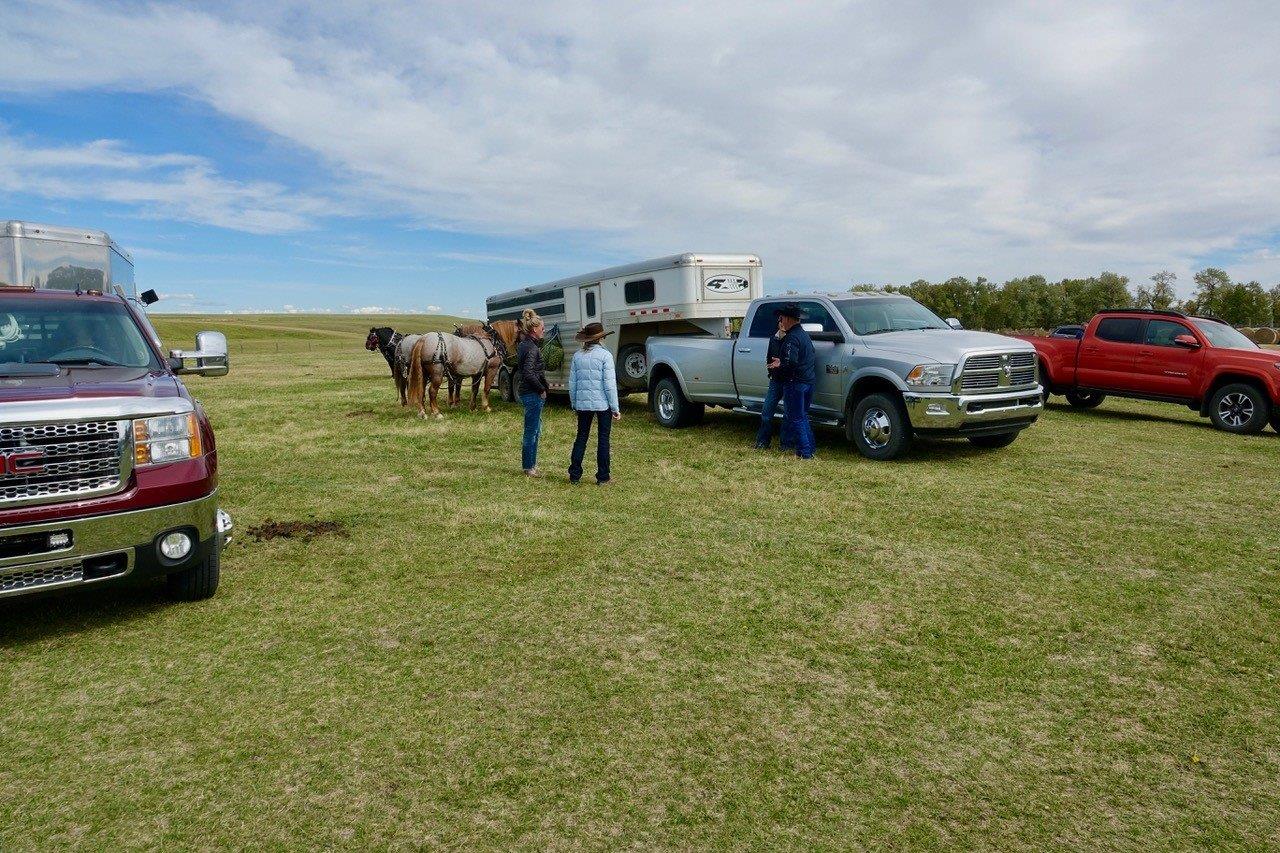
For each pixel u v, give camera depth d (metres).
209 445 4.62
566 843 2.62
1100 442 10.50
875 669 3.88
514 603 4.77
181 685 3.74
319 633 4.35
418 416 14.10
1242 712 3.44
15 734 3.30
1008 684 3.71
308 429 12.59
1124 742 3.22
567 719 3.42
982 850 2.59
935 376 8.43
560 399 16.72
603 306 14.33
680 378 11.55
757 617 4.53
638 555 5.67
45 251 11.16
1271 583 4.99
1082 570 5.27
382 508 7.15
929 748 3.19
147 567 4.23
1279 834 2.66
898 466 8.77
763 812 2.78
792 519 6.61
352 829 2.70
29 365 4.70
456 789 2.92
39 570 3.92
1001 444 9.87
